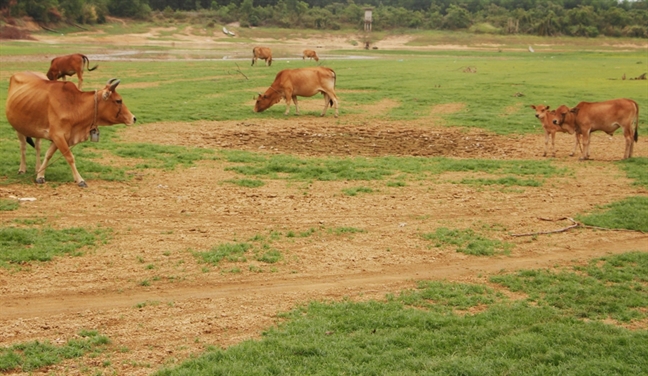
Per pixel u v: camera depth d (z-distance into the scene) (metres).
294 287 7.37
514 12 97.75
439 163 14.16
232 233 9.09
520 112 22.16
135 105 21.62
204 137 16.78
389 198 11.20
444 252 8.64
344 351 5.70
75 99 10.93
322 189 11.71
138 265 7.79
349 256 8.38
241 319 6.46
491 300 7.09
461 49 76.75
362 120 20.44
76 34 72.56
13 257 7.78
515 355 5.78
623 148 16.52
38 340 5.88
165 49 63.97
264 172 12.84
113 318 6.41
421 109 22.73
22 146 11.65
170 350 5.76
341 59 52.97
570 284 7.57
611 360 5.69
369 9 90.56
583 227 9.82
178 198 10.73
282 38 83.31
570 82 31.48
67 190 10.84
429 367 5.45
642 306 7.05
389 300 7.00
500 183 12.49
